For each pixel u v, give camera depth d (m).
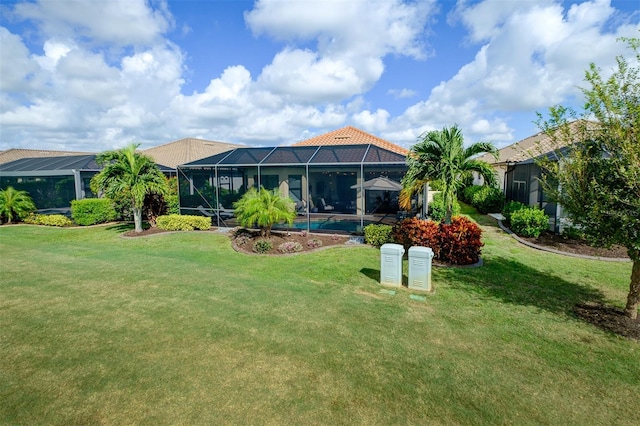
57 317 6.39
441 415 3.87
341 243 14.27
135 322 6.19
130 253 12.77
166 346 5.32
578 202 6.30
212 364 4.82
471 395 4.25
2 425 3.61
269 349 5.27
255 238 14.70
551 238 13.87
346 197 23.28
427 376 4.63
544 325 6.36
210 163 18.97
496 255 11.89
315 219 20.41
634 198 5.53
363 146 18.08
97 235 17.25
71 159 24.47
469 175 11.18
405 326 6.25
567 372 4.81
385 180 18.97
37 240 15.98
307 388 4.31
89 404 3.96
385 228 13.86
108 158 16.94
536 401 4.16
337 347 5.38
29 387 4.27
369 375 4.62
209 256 12.31
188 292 7.89
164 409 3.89
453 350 5.38
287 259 11.73
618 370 4.87
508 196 23.83
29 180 25.12
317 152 18.14
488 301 7.60
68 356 5.00
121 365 4.77
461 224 10.91
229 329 5.95
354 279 9.30
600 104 5.87
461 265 10.57
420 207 18.19
